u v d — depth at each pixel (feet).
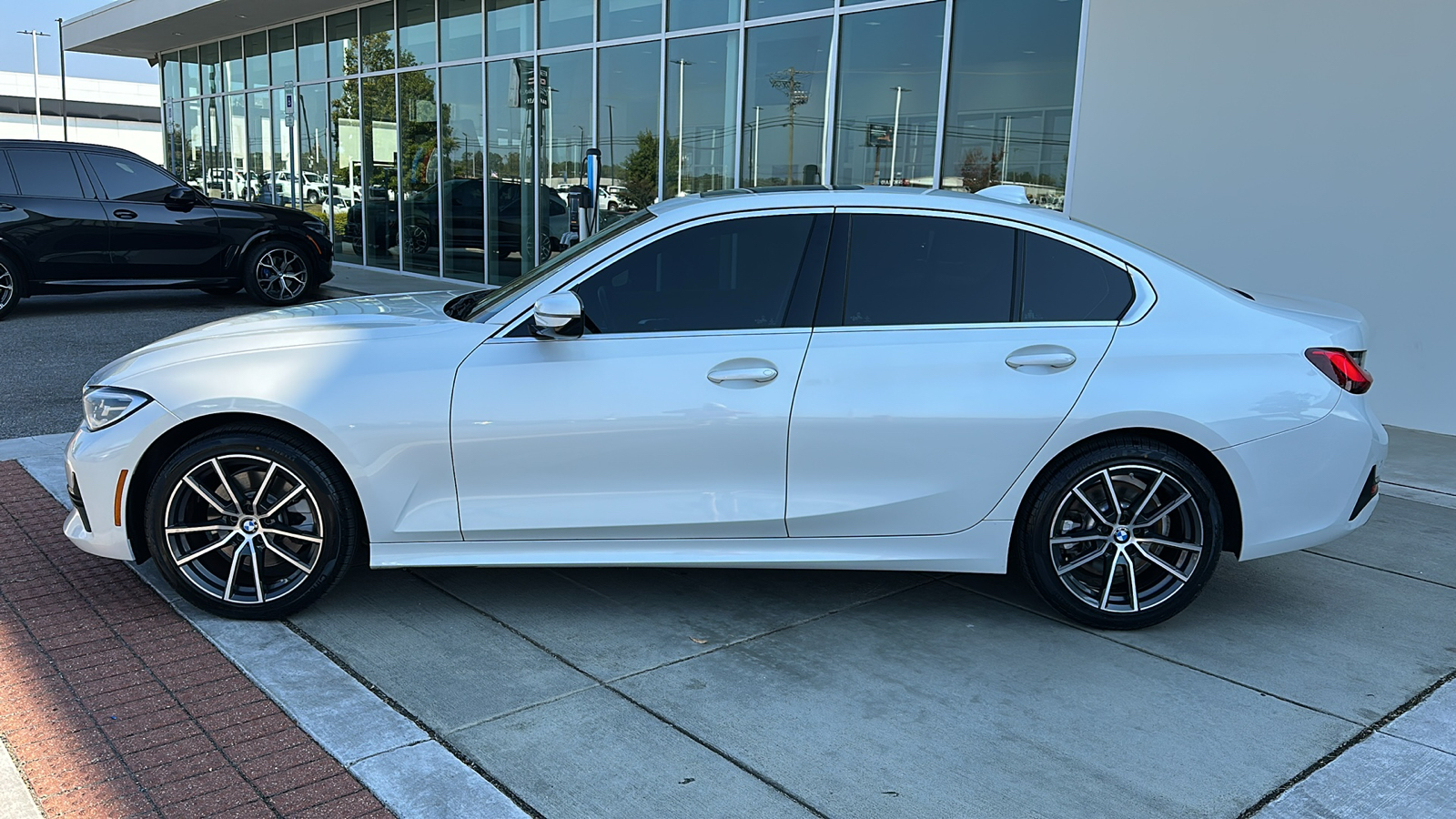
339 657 11.32
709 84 35.68
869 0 30.40
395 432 11.68
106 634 11.69
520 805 8.59
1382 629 12.69
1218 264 24.22
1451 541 15.97
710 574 14.20
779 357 11.82
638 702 10.44
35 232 33.78
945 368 11.82
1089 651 11.93
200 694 10.32
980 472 11.96
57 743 9.36
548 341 11.84
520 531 12.01
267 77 63.00
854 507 12.00
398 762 9.16
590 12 39.93
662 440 11.80
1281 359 11.99
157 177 36.22
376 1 51.11
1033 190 27.53
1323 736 10.02
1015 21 27.32
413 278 50.52
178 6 57.21
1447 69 20.62
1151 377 11.87
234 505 11.94
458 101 47.34
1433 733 10.11
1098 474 11.98
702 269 12.14
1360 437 12.15
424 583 13.57
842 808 8.66
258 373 11.71
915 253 12.18
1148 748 9.75
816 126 32.42
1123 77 25.09
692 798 8.76
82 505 12.05
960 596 13.60
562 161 42.32
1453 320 21.36
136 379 11.96
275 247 38.17
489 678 10.89
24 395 23.82
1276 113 22.86
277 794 8.63
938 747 9.69
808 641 12.05
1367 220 22.02
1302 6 22.16
